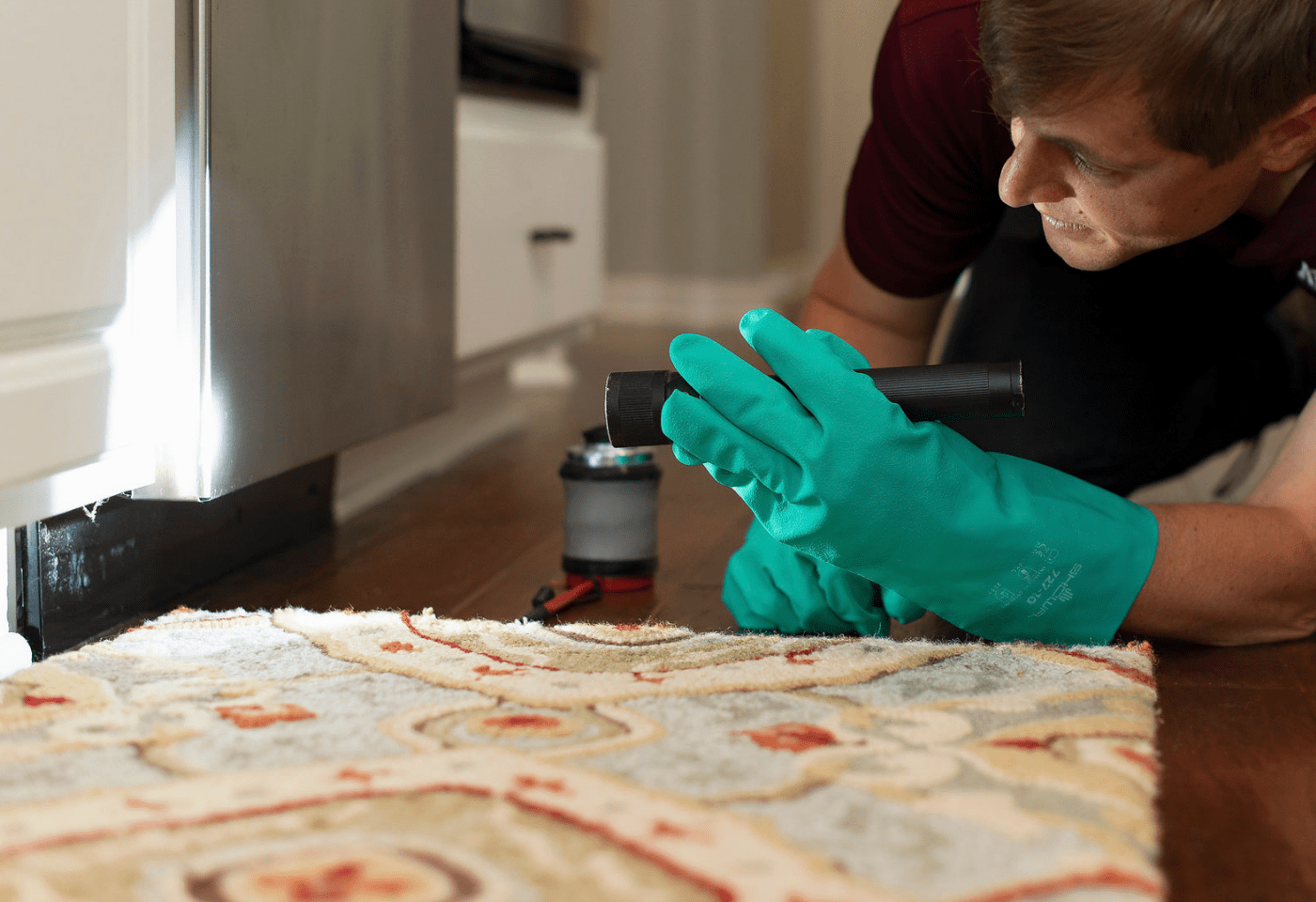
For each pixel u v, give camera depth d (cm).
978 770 62
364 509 158
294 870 51
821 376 77
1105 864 52
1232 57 62
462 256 182
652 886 49
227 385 102
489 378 211
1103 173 70
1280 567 90
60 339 85
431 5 146
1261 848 61
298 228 114
